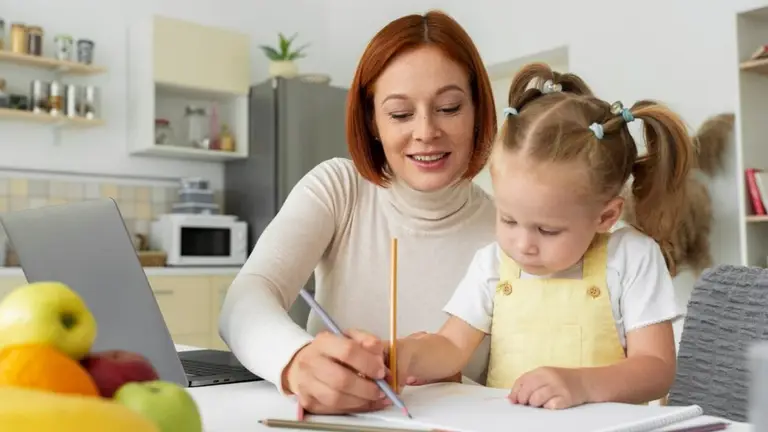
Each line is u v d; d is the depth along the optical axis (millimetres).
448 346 1009
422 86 1131
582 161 904
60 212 886
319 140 4133
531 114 964
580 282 1020
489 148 1195
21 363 437
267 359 836
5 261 3484
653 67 3428
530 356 1026
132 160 4055
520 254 950
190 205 4000
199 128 4176
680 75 3328
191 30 3971
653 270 1001
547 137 919
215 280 3701
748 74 2777
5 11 3645
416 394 845
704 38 3240
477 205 1331
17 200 3686
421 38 1145
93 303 842
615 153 945
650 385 857
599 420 657
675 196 1053
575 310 1013
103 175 3951
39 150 3752
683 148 1040
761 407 343
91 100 3760
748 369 354
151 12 4152
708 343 1111
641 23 3475
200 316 3633
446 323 1092
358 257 1288
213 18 4410
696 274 3104
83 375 460
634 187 1064
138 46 3961
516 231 946
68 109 3684
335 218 1289
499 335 1062
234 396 857
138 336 849
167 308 3514
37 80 3684
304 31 4844
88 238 866
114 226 856
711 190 3152
